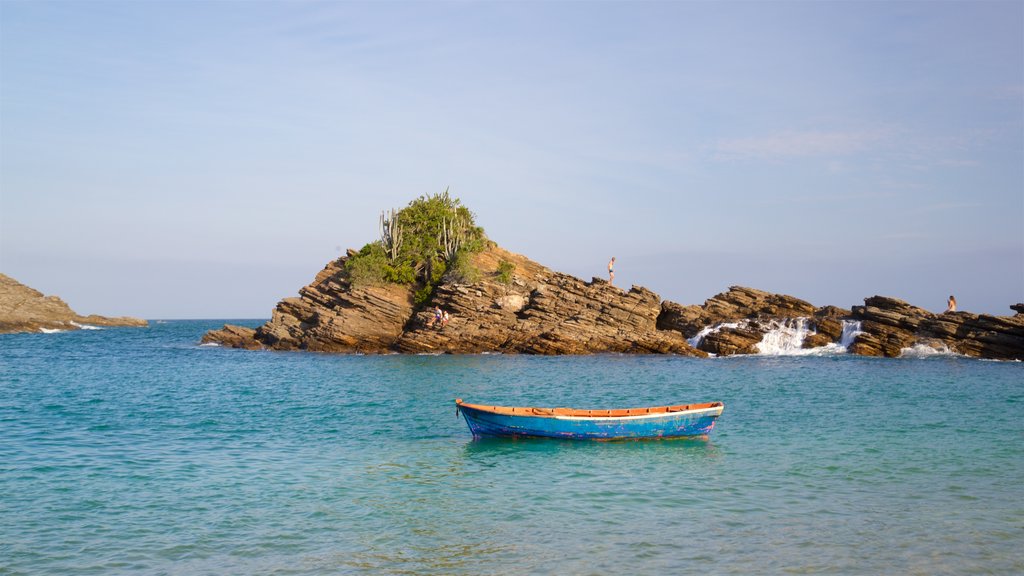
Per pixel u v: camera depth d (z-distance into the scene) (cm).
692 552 1902
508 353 8950
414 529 2103
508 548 1942
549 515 2233
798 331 9150
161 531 2080
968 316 8519
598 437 3303
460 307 9338
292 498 2416
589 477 2692
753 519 2177
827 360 8125
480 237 11212
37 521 2161
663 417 3309
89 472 2761
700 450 3156
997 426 3738
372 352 9162
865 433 3559
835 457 3005
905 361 7931
